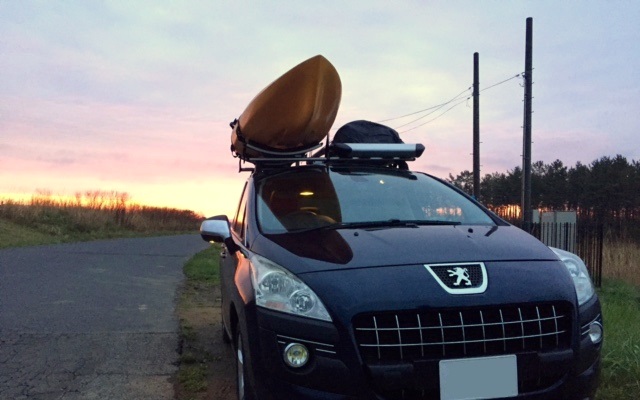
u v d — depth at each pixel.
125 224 28.62
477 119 19.75
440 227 3.65
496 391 2.70
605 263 13.86
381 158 4.72
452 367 2.68
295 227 3.75
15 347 5.32
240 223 4.54
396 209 4.04
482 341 2.73
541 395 2.76
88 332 5.92
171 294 8.63
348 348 2.68
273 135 4.82
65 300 7.64
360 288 2.79
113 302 7.65
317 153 5.18
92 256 13.83
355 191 4.20
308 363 2.76
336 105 4.89
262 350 2.90
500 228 3.77
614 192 43.66
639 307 8.69
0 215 21.61
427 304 2.72
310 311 2.80
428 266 2.93
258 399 2.90
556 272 3.06
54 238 19.80
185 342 5.64
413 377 2.64
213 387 4.39
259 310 2.98
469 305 2.75
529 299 2.83
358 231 3.50
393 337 2.69
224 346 5.55
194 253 16.23
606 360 4.53
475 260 3.02
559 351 2.83
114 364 4.89
